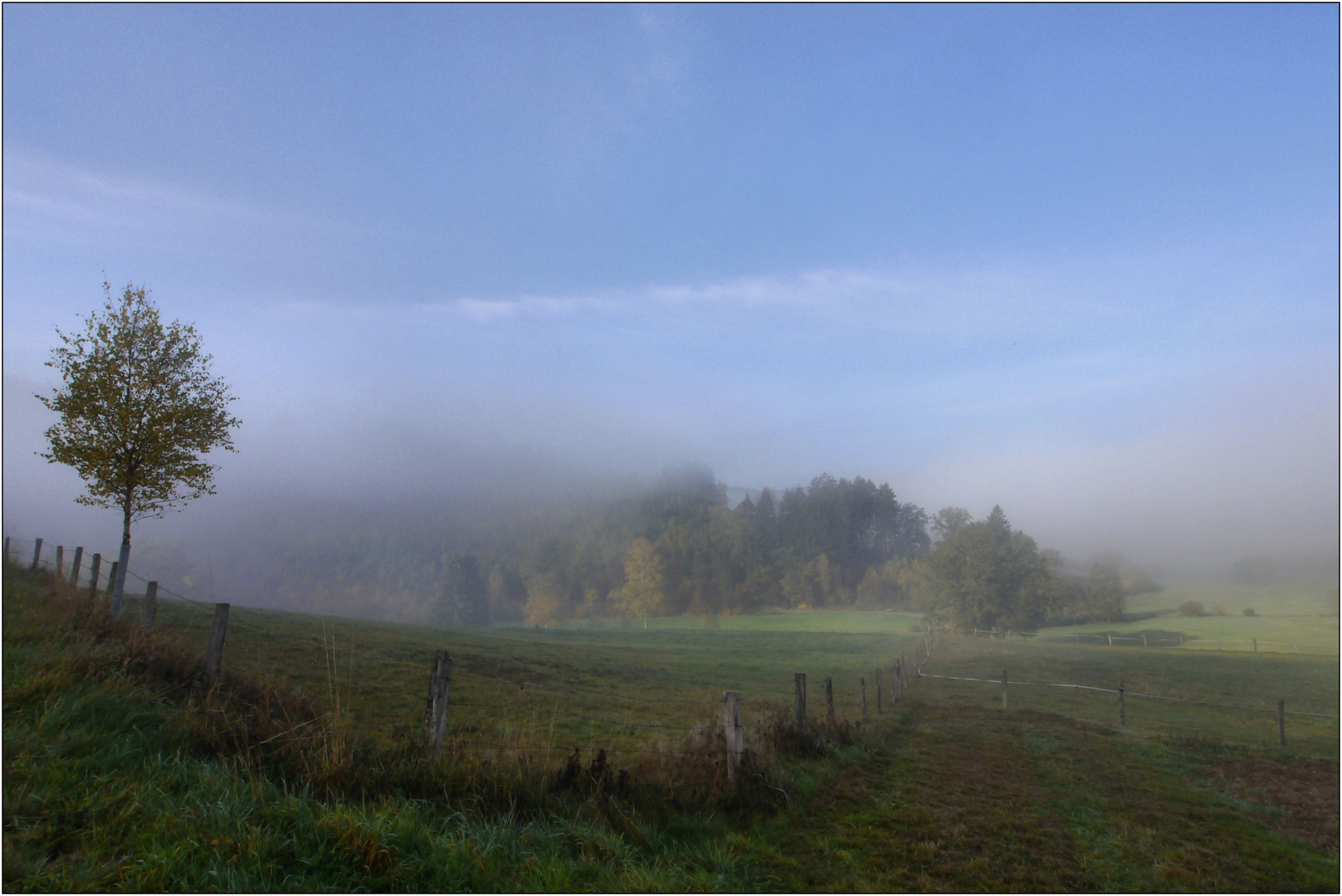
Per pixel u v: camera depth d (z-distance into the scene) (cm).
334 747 636
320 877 446
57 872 408
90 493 1374
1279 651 5688
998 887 685
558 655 3478
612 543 12888
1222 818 1022
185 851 437
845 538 13025
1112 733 1817
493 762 705
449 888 465
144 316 1434
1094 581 8850
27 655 769
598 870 540
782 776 951
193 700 773
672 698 2166
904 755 1347
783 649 5481
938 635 6156
